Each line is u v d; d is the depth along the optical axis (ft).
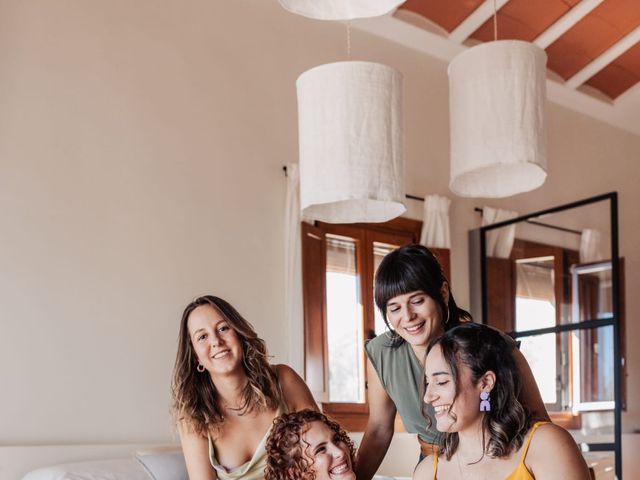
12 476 11.35
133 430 13.08
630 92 22.27
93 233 13.19
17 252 12.38
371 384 8.52
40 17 13.21
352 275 16.85
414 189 18.26
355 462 8.28
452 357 6.30
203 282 14.35
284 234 15.66
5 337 12.08
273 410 9.12
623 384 21.71
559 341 16.93
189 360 9.08
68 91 13.32
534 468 6.12
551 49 20.16
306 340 15.24
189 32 15.02
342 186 7.94
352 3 6.85
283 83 16.30
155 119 14.28
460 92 8.98
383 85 8.15
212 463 9.00
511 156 8.64
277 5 16.51
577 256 16.83
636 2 18.63
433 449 8.17
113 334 13.12
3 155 12.49
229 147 15.19
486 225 19.13
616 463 15.47
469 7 18.17
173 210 14.20
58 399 12.39
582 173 22.24
